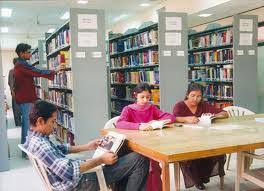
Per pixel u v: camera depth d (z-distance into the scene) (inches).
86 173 84.6
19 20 445.4
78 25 176.2
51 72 201.2
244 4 275.3
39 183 147.0
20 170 169.0
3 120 167.6
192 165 125.0
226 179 140.7
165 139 84.5
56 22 470.6
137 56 246.8
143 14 425.4
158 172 94.7
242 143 76.8
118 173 88.4
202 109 128.5
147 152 75.1
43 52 339.9
